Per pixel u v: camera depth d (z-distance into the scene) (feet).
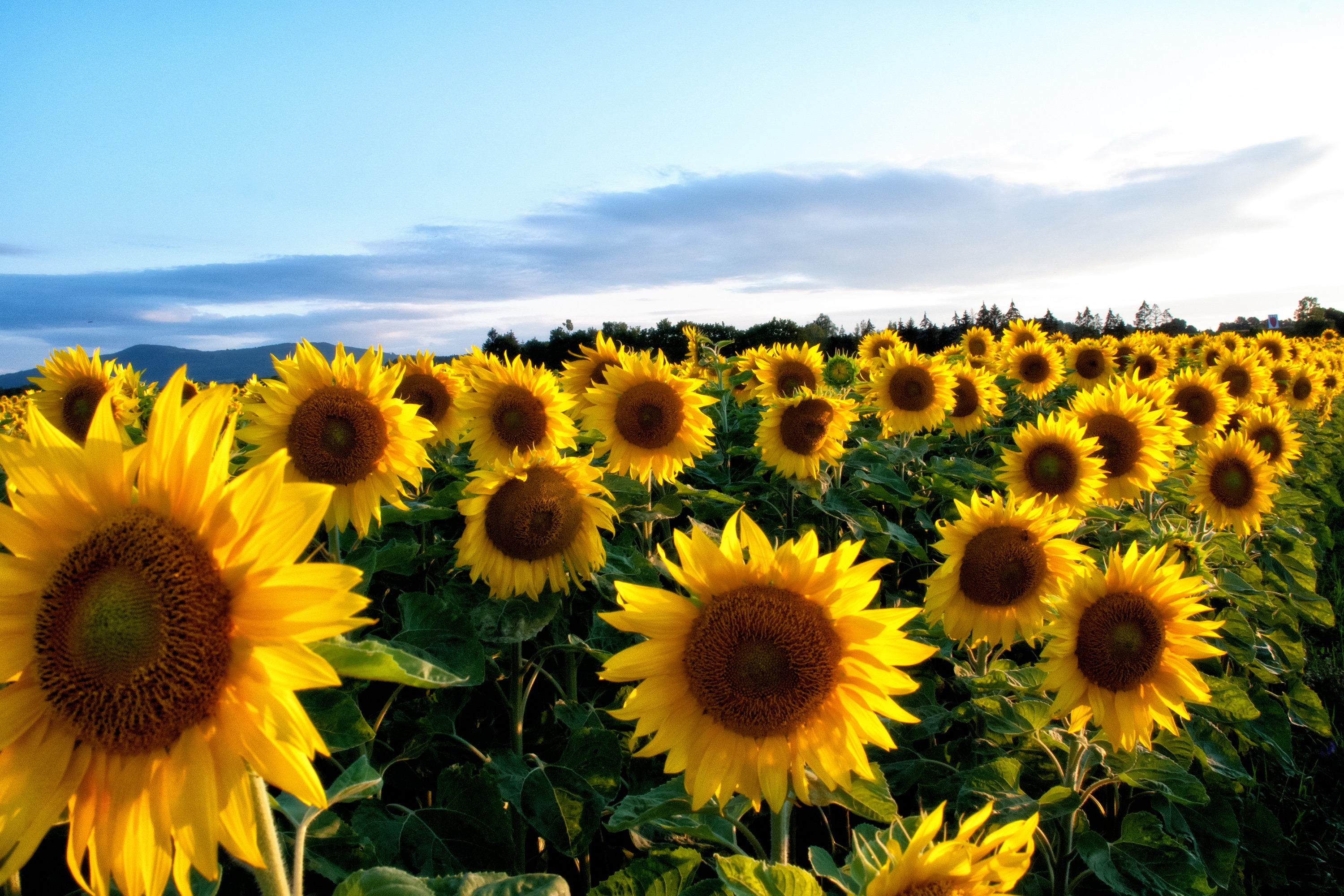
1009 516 15.12
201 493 5.91
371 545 17.48
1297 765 19.11
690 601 8.73
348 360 15.72
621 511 18.97
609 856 14.23
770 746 8.44
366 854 10.69
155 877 5.77
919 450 30.04
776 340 76.79
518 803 12.60
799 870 7.09
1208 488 24.81
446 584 15.51
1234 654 19.60
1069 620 12.58
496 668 14.94
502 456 21.25
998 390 36.19
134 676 5.58
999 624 15.21
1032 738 13.69
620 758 13.24
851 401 24.99
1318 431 53.72
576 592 17.81
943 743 16.55
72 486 6.02
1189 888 11.71
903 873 6.22
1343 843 16.16
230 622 5.75
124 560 5.75
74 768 5.77
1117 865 12.16
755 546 8.63
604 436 22.26
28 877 10.82
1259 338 63.52
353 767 8.64
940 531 15.69
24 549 6.01
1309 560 26.84
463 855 11.93
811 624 8.33
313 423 15.12
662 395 21.94
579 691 17.35
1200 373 56.08
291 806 8.11
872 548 22.63
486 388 21.18
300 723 5.55
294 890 7.86
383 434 15.47
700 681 8.47
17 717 5.74
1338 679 22.67
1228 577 21.50
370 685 14.75
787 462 24.66
